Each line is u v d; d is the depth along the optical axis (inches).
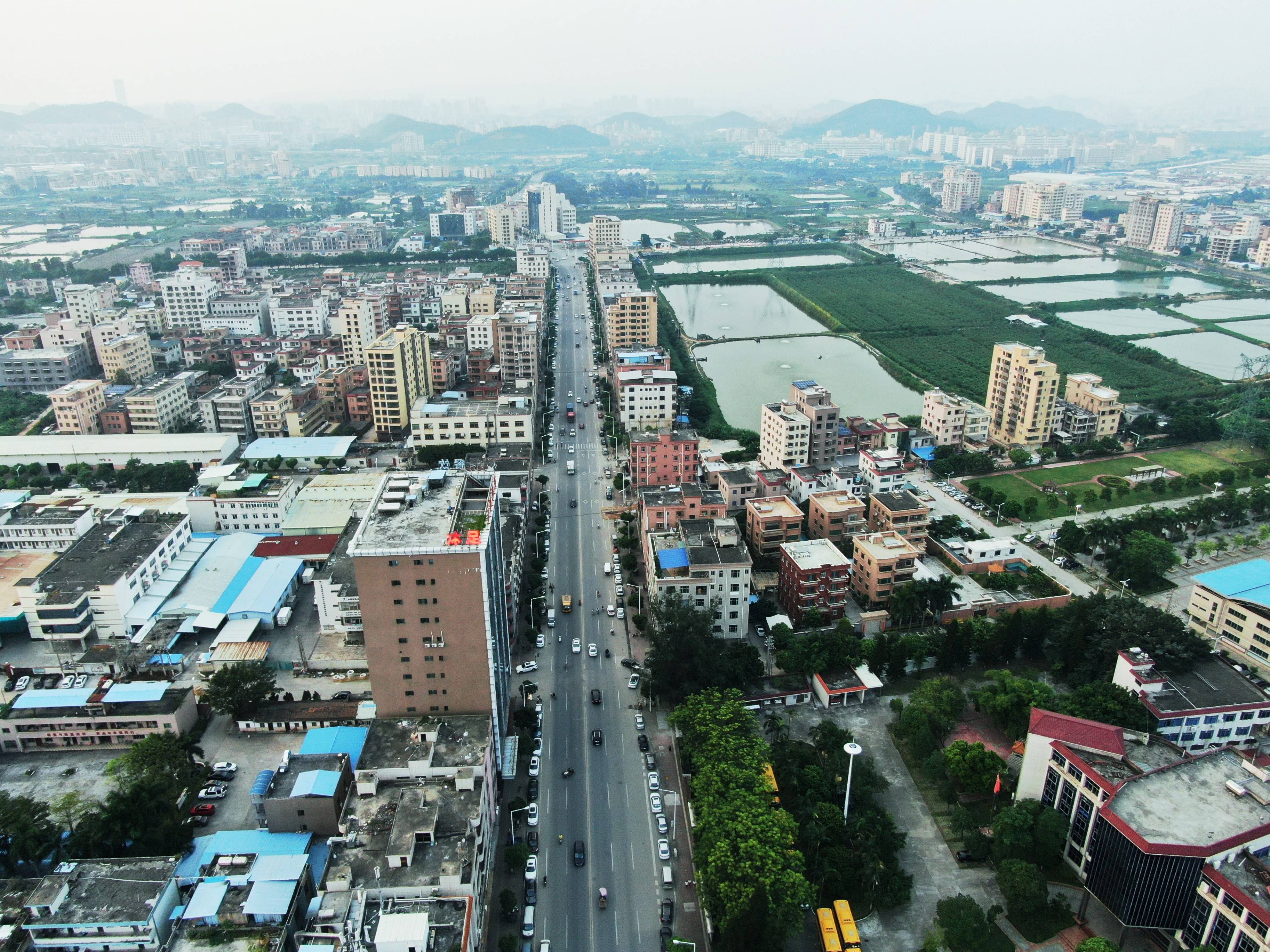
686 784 7111.2
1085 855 5989.2
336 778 6373.0
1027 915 5802.2
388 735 6569.9
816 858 6013.8
